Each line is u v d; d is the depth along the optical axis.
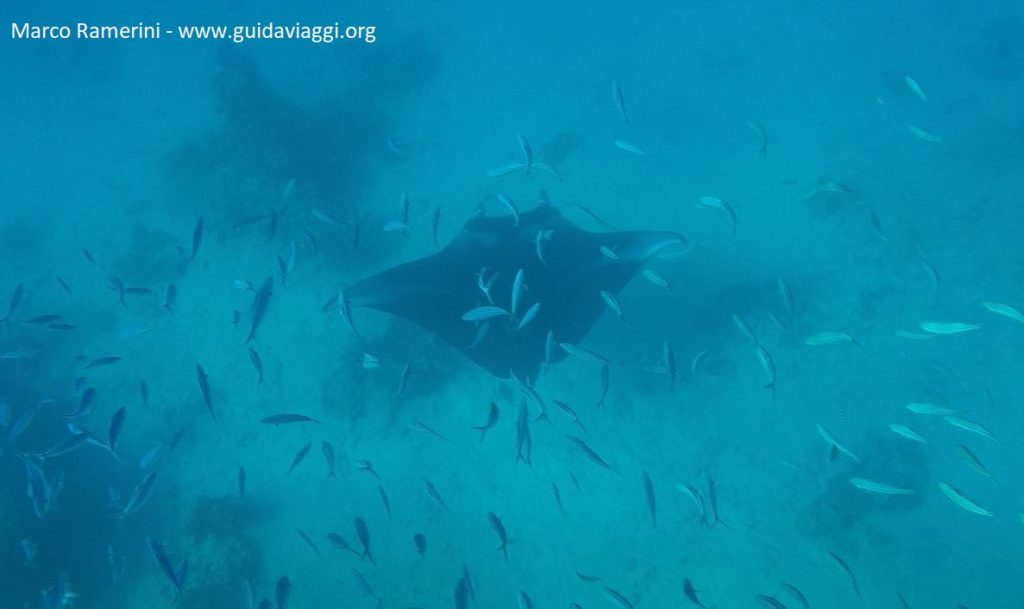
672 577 7.60
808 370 9.16
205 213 15.34
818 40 17.08
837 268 10.56
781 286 6.36
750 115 14.68
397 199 14.42
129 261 14.24
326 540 8.74
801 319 9.77
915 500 7.58
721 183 12.89
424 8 25.28
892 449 8.04
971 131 12.55
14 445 10.20
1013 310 5.63
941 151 12.27
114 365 12.00
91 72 25.64
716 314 10.12
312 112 18.48
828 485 7.95
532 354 7.02
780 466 8.29
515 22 21.98
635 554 7.88
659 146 14.32
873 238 10.88
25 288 14.40
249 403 10.80
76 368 12.14
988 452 7.80
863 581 7.12
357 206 14.46
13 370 12.16
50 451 6.10
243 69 17.58
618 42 19.56
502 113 17.00
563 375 9.72
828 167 12.58
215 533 9.00
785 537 7.67
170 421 10.85
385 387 10.14
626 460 8.73
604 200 13.11
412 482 9.10
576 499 8.49
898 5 17.77
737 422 8.84
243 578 8.57
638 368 9.62
